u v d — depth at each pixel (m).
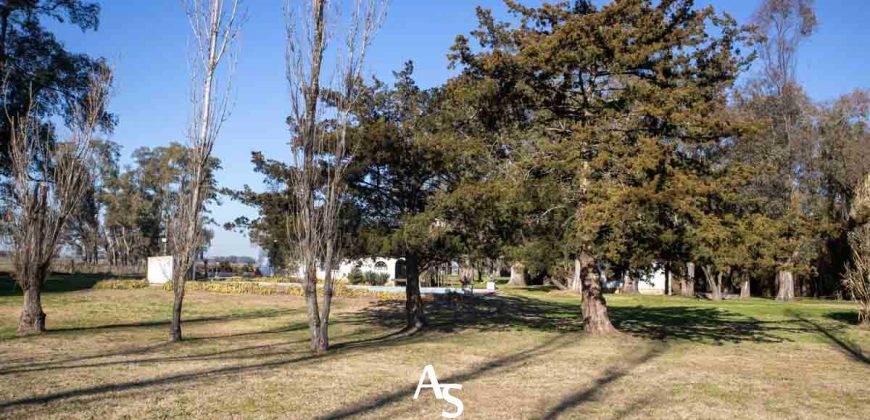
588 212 13.15
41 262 16.56
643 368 11.99
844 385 10.48
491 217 15.40
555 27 15.58
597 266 17.75
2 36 28.08
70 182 17.08
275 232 16.50
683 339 17.22
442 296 31.25
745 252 13.26
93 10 30.25
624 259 15.01
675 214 13.63
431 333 18.03
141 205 66.75
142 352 13.18
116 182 66.94
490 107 16.19
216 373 10.62
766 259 13.55
